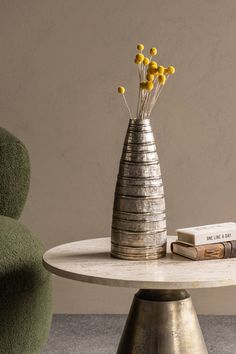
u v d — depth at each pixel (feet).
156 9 11.71
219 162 11.89
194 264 7.64
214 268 7.45
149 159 7.89
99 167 12.01
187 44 11.73
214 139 11.85
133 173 7.85
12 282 8.34
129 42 11.76
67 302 12.18
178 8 11.68
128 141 7.93
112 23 11.75
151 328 7.75
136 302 7.91
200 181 11.94
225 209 11.95
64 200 12.08
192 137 11.87
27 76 11.89
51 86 11.91
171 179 11.95
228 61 11.72
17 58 11.87
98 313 12.18
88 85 11.88
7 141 9.80
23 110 11.96
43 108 11.94
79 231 12.13
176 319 7.75
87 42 11.81
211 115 11.82
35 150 12.01
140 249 7.82
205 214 11.97
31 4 11.80
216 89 11.77
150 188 7.85
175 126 11.87
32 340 8.82
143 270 7.36
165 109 11.84
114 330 11.39
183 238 8.02
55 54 11.84
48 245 12.16
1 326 8.32
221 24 11.68
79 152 12.00
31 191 12.08
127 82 11.84
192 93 11.80
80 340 10.96
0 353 8.40
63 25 11.79
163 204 7.95
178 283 6.93
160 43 11.75
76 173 12.05
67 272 7.32
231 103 11.78
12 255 8.38
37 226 12.14
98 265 7.58
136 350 7.79
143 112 7.97
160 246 7.91
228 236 7.98
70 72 11.87
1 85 11.93
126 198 7.84
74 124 11.96
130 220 7.82
